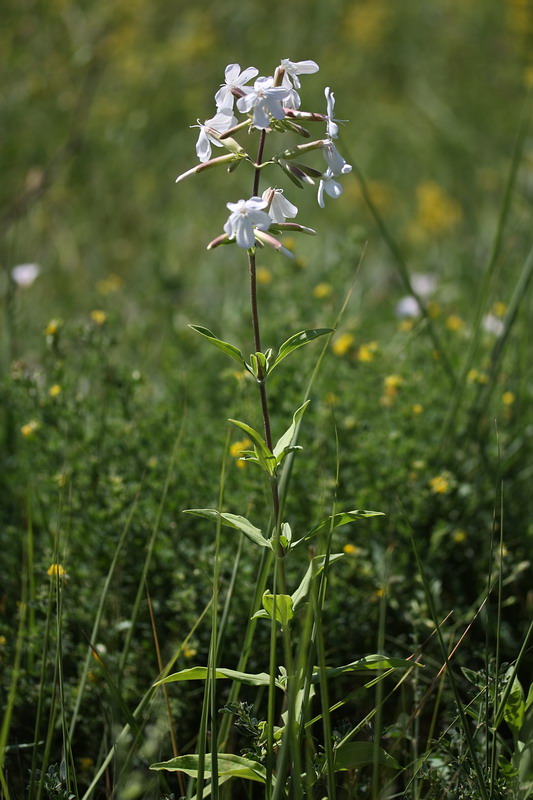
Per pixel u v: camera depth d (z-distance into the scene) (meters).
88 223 6.02
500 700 2.05
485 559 2.90
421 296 4.61
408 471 3.08
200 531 2.89
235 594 2.59
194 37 7.80
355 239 4.20
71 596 2.66
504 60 7.92
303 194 6.20
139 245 5.84
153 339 4.61
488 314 3.91
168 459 3.07
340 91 7.67
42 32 7.30
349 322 3.94
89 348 3.47
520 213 5.52
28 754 2.38
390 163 6.95
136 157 6.76
